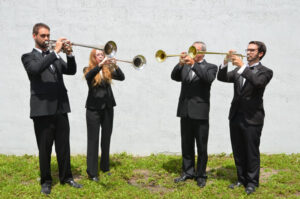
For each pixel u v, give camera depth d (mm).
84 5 6016
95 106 4828
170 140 6254
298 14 6055
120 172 5227
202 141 4637
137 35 6082
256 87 4215
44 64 4039
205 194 4367
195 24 6059
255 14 6051
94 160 4848
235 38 6074
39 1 5988
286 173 5156
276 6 6039
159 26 6070
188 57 4340
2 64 6074
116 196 4273
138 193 4383
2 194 4227
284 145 6270
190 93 4609
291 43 6102
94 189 4465
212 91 6215
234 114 4477
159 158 6016
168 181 4895
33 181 4785
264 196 4270
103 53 4824
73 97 6160
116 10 6031
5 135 6191
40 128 4266
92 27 6047
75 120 6188
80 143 6219
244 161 4574
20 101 6141
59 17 6020
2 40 6043
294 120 6230
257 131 4375
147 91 6195
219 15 6047
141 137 6250
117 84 6176
